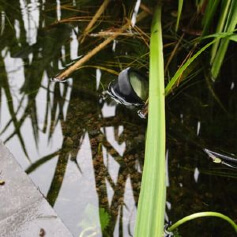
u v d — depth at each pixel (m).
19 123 1.36
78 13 1.62
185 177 1.28
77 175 1.27
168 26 1.56
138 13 1.61
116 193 1.24
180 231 1.20
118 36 1.54
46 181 1.25
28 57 1.50
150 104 1.21
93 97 1.41
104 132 1.35
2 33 1.56
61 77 1.45
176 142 1.34
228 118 1.38
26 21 1.60
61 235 1.11
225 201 1.24
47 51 1.51
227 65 1.49
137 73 1.41
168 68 1.47
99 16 1.59
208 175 1.28
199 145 1.33
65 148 1.31
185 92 1.43
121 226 1.19
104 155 1.30
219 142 1.34
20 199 1.15
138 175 1.27
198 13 1.54
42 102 1.40
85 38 1.54
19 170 1.19
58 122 1.37
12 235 1.11
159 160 1.10
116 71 1.46
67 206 1.21
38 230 1.12
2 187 1.17
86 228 1.18
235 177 1.28
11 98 1.41
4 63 1.48
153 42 1.37
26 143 1.32
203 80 1.45
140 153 1.31
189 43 1.52
